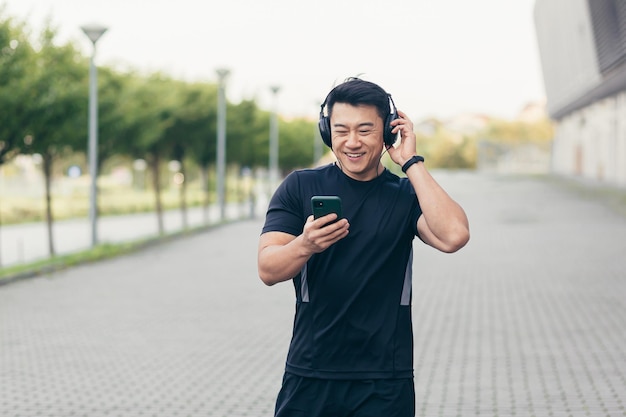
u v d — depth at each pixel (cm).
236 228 3106
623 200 3525
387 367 301
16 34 1759
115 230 3034
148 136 2586
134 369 836
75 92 1827
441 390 730
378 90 295
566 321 1068
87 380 791
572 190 4438
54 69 1850
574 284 1412
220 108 3391
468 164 10288
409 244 306
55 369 838
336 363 302
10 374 817
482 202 3781
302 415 306
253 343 968
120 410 684
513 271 1612
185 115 3139
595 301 1227
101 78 2284
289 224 306
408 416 304
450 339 960
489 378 773
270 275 290
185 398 721
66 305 1256
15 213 3634
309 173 311
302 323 306
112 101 2225
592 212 3080
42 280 1562
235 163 4084
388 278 302
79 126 1977
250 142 3997
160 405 698
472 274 1580
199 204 5434
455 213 288
